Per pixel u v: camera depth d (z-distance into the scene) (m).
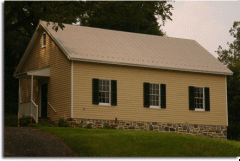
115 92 24.52
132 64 25.05
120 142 17.48
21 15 33.19
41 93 26.78
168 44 29.80
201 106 27.88
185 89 27.11
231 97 33.91
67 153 15.83
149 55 26.94
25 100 28.92
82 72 23.67
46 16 22.61
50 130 19.47
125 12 25.58
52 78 25.28
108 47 26.03
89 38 26.42
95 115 23.78
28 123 23.77
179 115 26.66
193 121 27.16
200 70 27.48
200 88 27.94
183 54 28.91
